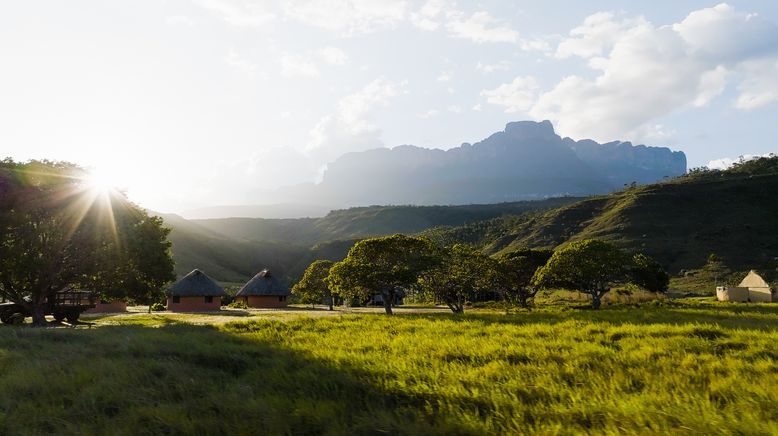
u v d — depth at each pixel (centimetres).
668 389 782
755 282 6006
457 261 4209
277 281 7606
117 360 1229
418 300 7594
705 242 9756
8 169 3247
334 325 2125
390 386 842
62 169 3522
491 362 1040
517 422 634
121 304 6222
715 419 588
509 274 4812
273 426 659
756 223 10375
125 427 699
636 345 1254
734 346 1206
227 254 16675
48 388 943
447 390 795
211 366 1199
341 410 719
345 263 3781
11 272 3238
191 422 697
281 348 1430
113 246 3453
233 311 6009
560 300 6325
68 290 4012
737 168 15800
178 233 16475
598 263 4241
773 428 554
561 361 1059
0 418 754
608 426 592
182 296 6397
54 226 3284
